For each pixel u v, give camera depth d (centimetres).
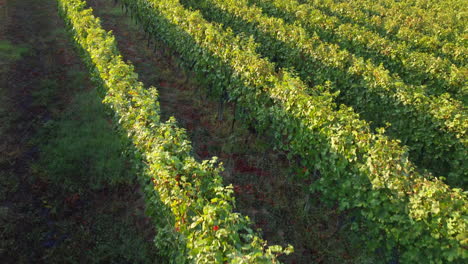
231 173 1017
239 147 1134
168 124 751
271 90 999
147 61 1705
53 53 1652
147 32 1953
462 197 623
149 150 726
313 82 1393
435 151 1024
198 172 617
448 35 1895
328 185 819
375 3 2756
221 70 1237
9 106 1182
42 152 992
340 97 1284
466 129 923
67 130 1080
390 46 1485
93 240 762
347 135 775
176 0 1698
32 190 866
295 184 998
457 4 2908
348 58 1277
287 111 943
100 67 1068
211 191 620
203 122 1255
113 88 952
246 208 898
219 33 1290
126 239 768
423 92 1066
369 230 733
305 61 1401
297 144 919
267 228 846
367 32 1612
